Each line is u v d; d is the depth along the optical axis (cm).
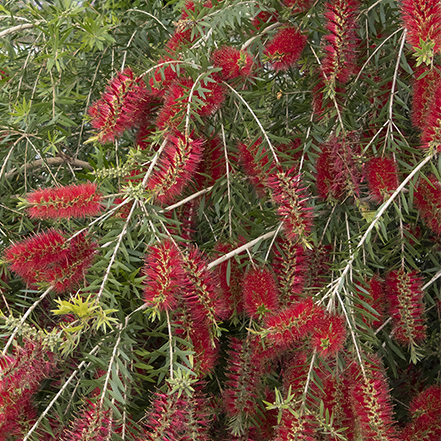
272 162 105
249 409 108
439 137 92
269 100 134
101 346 89
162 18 151
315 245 118
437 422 119
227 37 131
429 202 110
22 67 146
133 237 100
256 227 112
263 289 102
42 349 82
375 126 119
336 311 99
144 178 93
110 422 84
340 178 114
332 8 105
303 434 89
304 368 100
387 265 134
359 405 93
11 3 150
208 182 118
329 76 111
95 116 99
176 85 102
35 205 90
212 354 99
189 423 87
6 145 135
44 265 94
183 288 94
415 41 92
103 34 115
